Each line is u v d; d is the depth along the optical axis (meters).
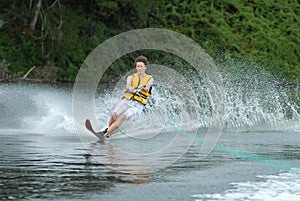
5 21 57.09
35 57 56.91
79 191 12.35
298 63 70.06
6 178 13.49
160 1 64.06
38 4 57.81
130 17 63.84
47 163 15.53
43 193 12.11
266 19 73.50
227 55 64.38
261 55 67.44
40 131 22.97
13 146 18.72
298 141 21.55
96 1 61.62
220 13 70.75
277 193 12.45
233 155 17.61
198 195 12.20
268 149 19.11
